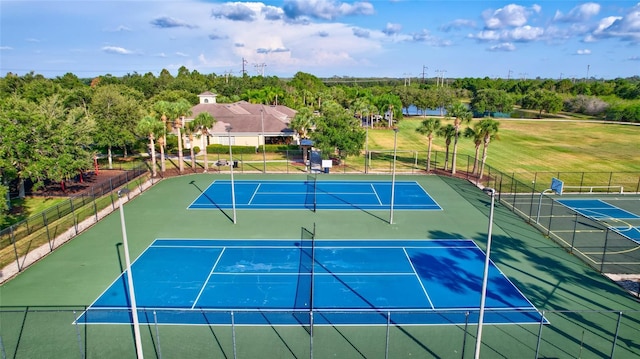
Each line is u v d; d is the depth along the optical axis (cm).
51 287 2298
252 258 2677
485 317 2012
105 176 4775
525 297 2198
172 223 3309
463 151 6412
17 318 1986
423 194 4153
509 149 6588
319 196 4078
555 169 5275
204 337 1847
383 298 2186
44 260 2631
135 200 3916
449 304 2127
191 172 5016
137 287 2302
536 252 2780
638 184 4434
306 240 2980
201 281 2372
